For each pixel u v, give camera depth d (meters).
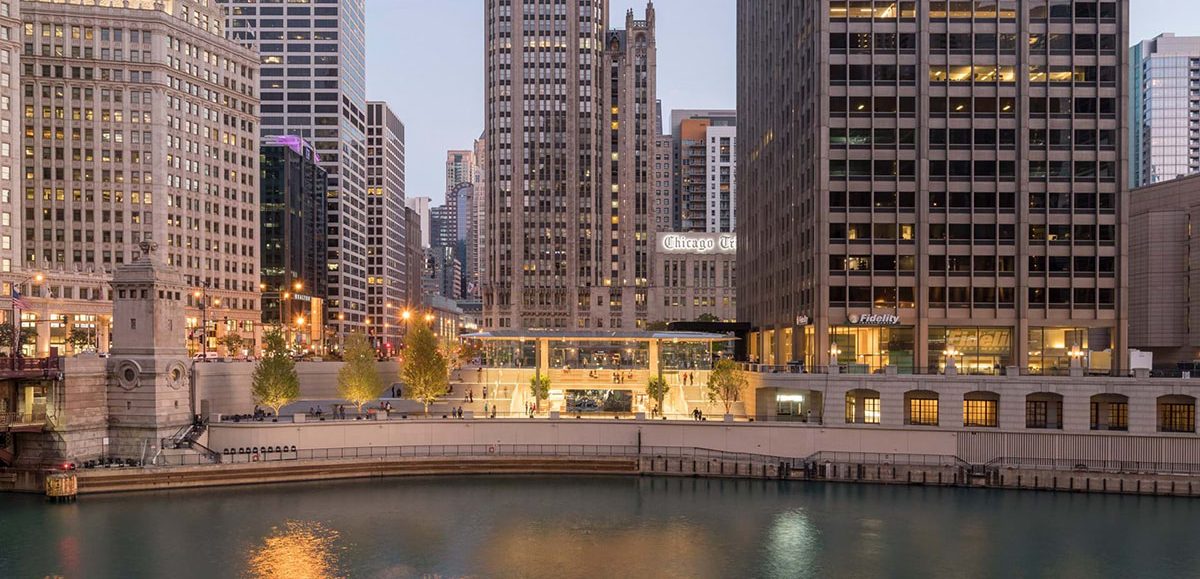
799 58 112.31
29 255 143.75
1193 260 112.94
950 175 98.81
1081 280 96.88
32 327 123.31
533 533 64.69
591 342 109.44
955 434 82.06
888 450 83.06
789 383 88.94
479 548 60.72
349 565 56.44
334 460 82.00
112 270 142.75
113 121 148.12
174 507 70.69
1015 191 98.00
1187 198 114.38
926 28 99.12
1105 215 97.19
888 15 100.19
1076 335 98.81
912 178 99.38
